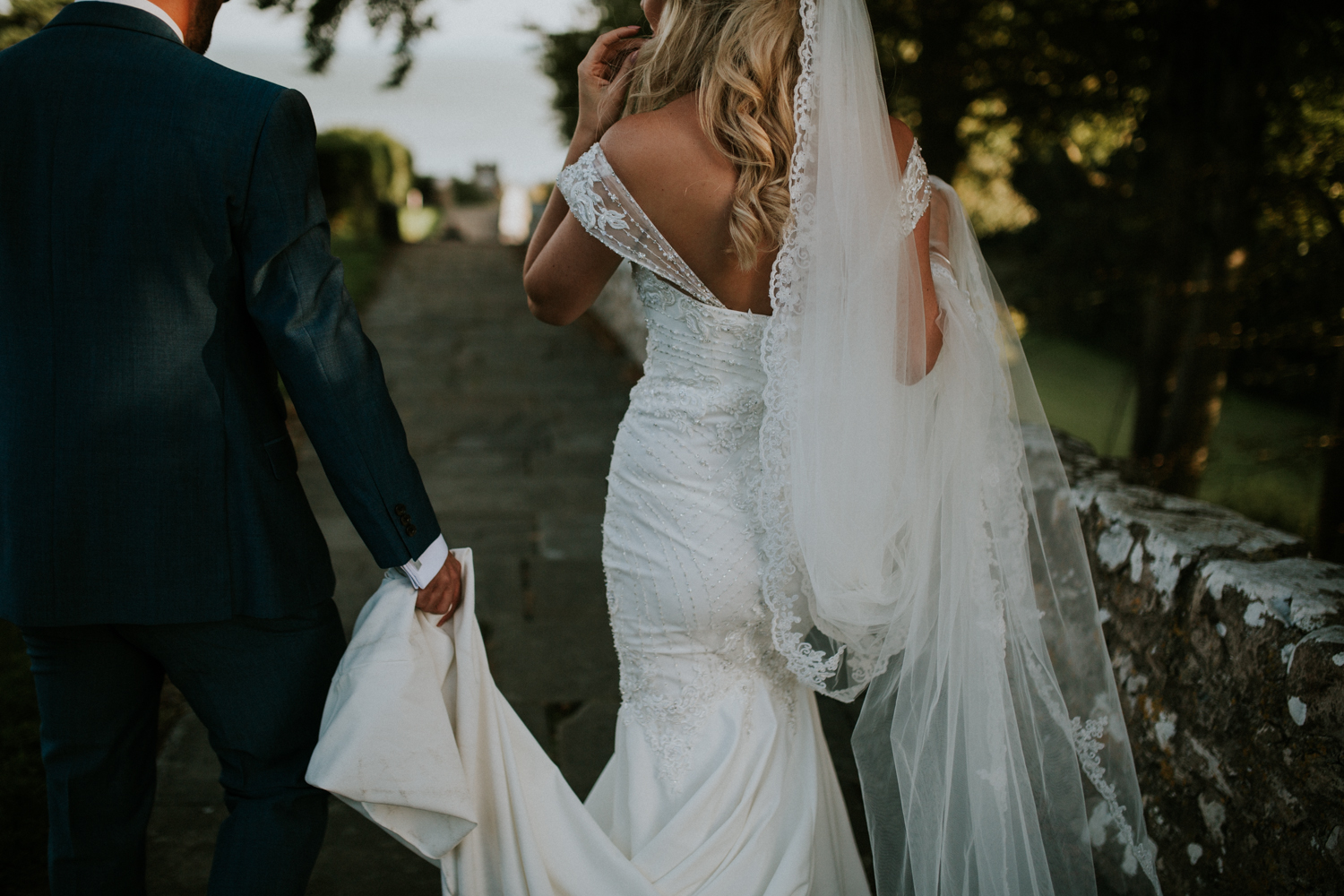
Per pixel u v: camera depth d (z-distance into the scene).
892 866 1.79
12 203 1.46
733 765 1.76
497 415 6.70
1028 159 6.14
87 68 1.46
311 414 1.53
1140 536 2.15
